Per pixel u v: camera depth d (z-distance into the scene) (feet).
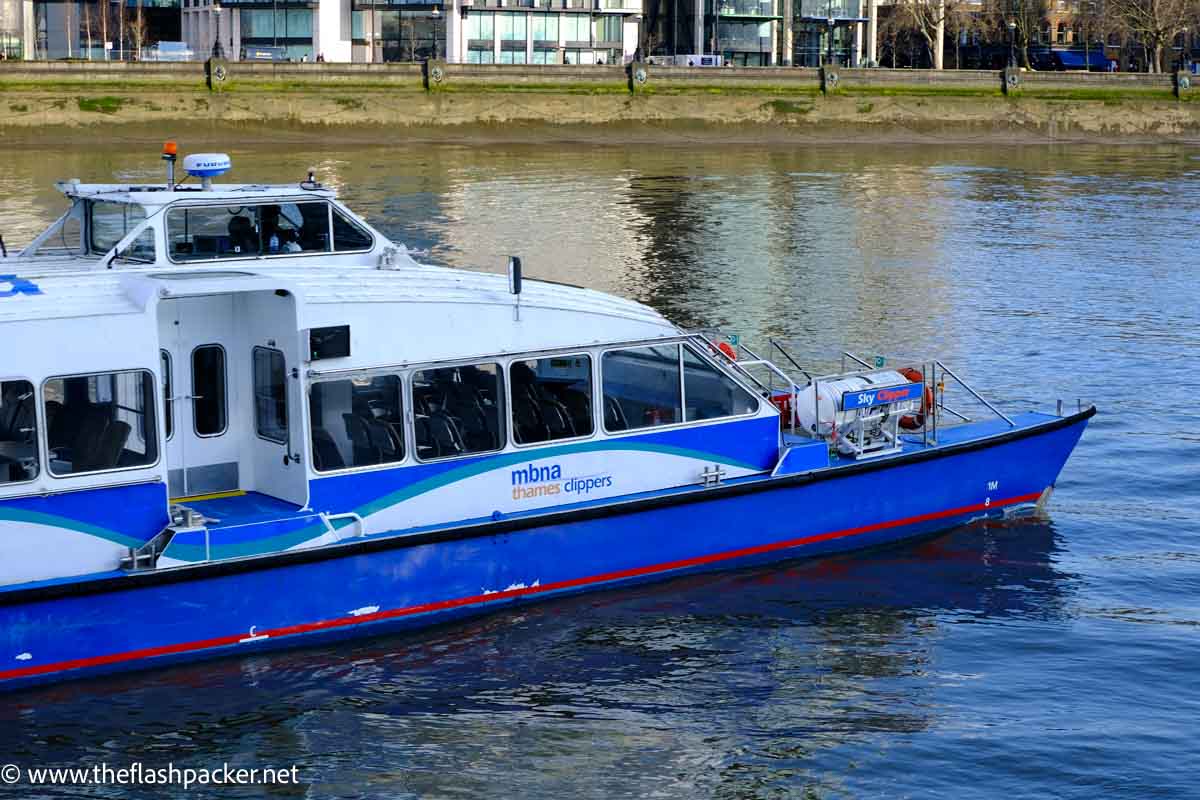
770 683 45.09
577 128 284.82
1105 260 138.72
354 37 335.06
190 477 46.29
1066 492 65.00
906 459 54.70
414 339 46.16
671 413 50.57
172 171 51.78
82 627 41.78
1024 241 152.05
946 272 130.00
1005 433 57.47
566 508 48.85
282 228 51.13
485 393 47.47
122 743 40.34
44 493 41.29
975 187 208.64
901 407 55.21
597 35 346.54
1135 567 55.62
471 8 329.93
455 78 277.64
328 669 44.62
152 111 256.93
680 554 50.85
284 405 45.52
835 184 209.26
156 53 305.32
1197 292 120.37
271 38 330.95
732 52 366.43
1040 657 47.39
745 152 268.00
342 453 45.52
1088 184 214.90
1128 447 72.59
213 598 43.21
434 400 46.73
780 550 52.90
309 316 44.37
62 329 41.32
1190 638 49.03
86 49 328.90
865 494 54.24
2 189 177.47
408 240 143.95
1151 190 207.31
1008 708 43.86
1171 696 44.70
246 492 47.09
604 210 172.04
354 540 45.19
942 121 303.27
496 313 47.39
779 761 40.60
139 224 49.49
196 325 45.60
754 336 99.71
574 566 48.96
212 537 42.96
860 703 43.98
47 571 41.68
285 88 265.95
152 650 42.88
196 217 49.73
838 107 297.74
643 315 50.49
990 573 54.13
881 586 52.34
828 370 89.66
